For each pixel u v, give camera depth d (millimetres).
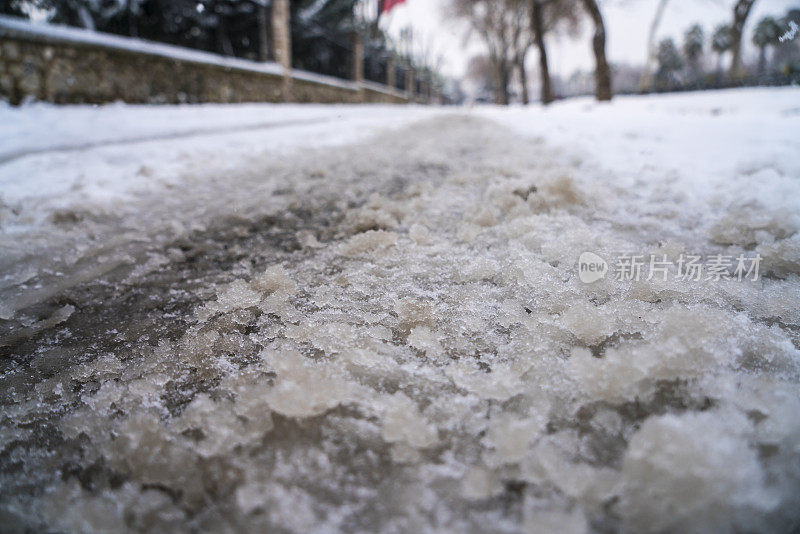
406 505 626
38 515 639
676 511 565
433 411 796
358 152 4633
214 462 708
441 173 3295
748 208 1925
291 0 12625
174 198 2758
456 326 1094
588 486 617
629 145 3822
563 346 961
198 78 7875
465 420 774
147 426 784
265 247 1842
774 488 589
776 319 1076
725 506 557
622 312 1060
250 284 1401
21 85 5172
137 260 1744
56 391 944
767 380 798
